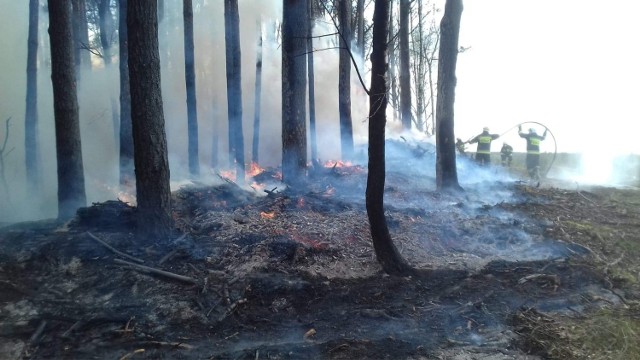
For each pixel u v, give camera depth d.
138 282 6.28
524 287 6.77
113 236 7.41
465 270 7.33
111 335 5.34
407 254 7.79
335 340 5.29
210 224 8.17
